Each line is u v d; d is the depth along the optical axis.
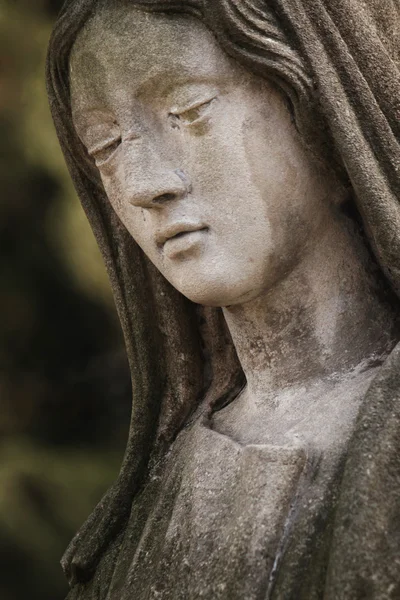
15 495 12.02
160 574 5.74
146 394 6.50
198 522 5.72
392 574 5.02
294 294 5.94
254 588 5.32
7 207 12.54
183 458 6.16
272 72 5.76
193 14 5.79
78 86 6.00
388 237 5.67
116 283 6.52
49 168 12.42
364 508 5.12
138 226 5.98
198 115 5.78
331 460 5.50
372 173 5.68
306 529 5.33
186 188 5.80
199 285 5.81
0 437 12.54
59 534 11.99
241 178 5.78
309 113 5.76
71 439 12.84
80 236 12.38
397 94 5.85
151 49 5.79
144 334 6.49
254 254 5.79
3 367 12.87
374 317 5.94
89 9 5.93
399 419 5.28
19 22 12.59
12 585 11.83
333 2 5.86
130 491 6.43
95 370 13.05
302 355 5.94
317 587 5.18
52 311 12.85
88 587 6.34
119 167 5.93
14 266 12.69
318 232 5.92
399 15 6.12
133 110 5.87
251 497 5.50
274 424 5.84
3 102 12.53
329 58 5.77
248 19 5.75
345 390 5.75
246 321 6.04
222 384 6.40
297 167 5.84
